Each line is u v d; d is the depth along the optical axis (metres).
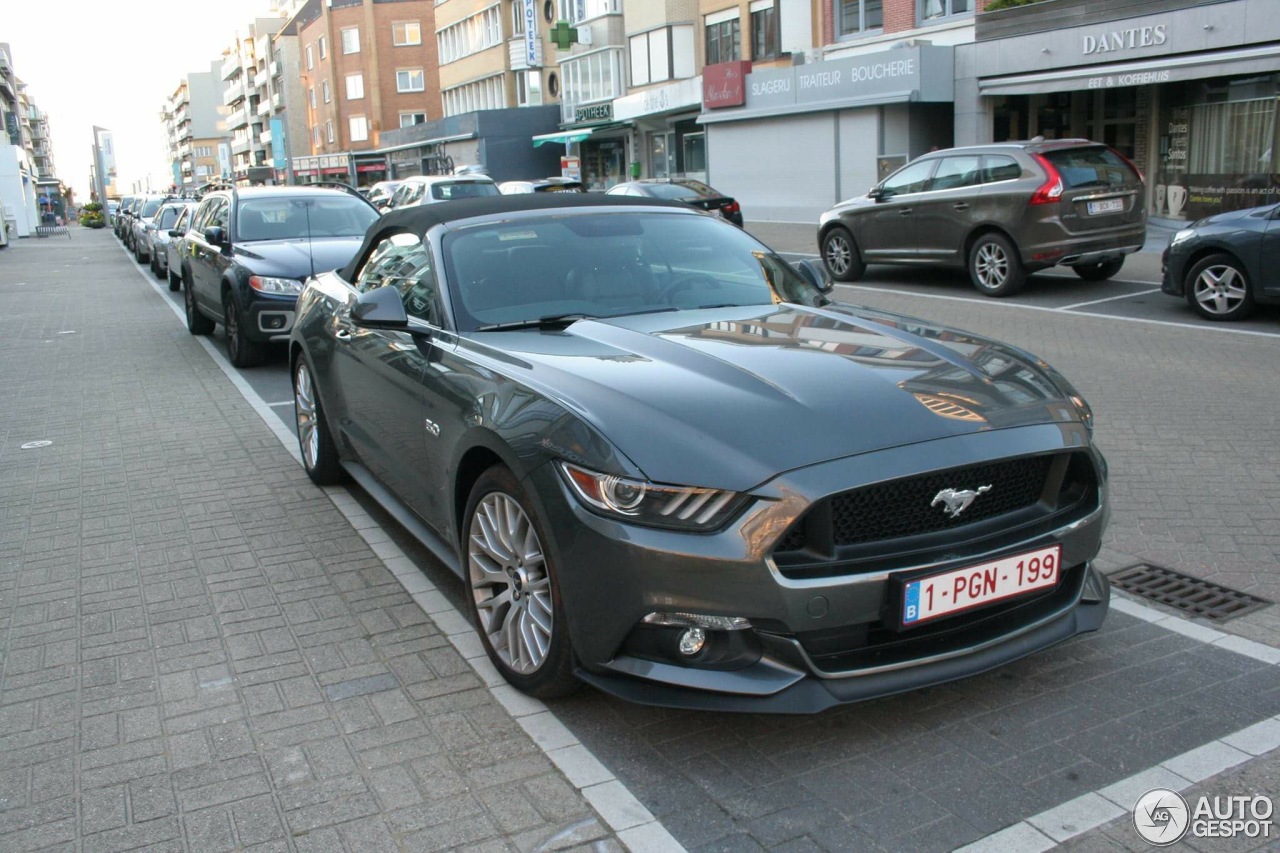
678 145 36.50
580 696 3.46
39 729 3.38
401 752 3.17
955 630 3.07
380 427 4.69
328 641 3.97
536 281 4.33
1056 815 2.76
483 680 3.62
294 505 5.68
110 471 6.50
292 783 3.02
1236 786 2.87
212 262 10.72
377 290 4.20
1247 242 10.32
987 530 3.12
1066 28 20.59
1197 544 4.77
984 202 13.06
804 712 2.86
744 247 4.88
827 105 26.27
